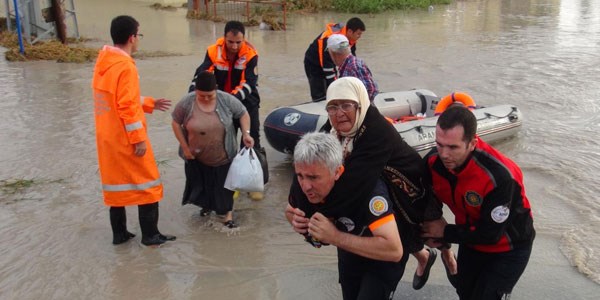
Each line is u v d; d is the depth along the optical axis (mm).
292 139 6855
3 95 10555
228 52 6203
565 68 13656
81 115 9289
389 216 3051
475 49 16484
